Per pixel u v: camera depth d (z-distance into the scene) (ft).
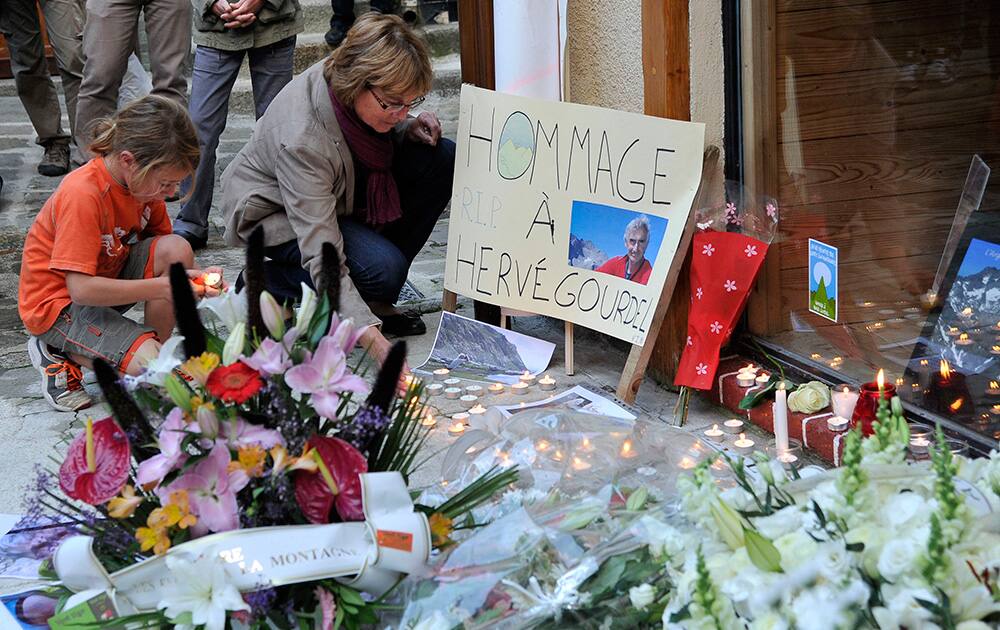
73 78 20.22
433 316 14.23
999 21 9.28
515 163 11.80
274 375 6.05
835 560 4.63
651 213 10.78
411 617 5.74
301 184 11.46
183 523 5.81
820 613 4.40
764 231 10.36
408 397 6.79
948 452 5.06
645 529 5.77
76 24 20.04
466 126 12.16
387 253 12.22
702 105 10.69
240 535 5.85
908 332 9.95
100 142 10.74
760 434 10.36
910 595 4.44
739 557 4.94
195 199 17.15
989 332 9.16
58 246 10.68
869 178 10.28
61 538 6.71
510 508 6.66
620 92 12.00
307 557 5.90
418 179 12.93
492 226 12.09
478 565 5.92
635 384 10.94
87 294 10.72
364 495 5.95
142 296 10.82
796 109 10.47
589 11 12.26
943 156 9.76
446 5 26.58
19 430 11.16
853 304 10.38
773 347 10.92
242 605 5.62
